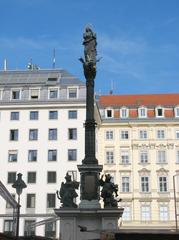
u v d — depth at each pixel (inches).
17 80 2839.6
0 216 2468.0
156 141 2876.5
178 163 2822.3
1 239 818.8
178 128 2893.7
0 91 2753.4
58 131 2642.7
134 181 2802.7
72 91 2723.9
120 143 2893.7
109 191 1266.0
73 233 1204.5
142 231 652.1
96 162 1316.4
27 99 2721.5
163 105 3006.9
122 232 645.3
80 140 2613.2
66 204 1262.3
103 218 1209.4
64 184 1290.6
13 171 2583.7
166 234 635.5
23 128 2662.4
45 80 2802.7
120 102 3127.5
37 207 2495.1
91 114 1376.7
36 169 2581.2
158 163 2827.3
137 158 2851.9
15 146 2632.9
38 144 2628.0
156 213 2721.5
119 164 2847.0
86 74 1421.0
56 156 2598.4
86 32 1459.2
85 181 1289.4
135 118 2930.6
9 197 1352.1
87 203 1262.3
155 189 2768.2
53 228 2409.0
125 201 2763.3
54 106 2677.2
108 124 2925.7
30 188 2541.8
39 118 2674.7
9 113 2696.9
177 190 2765.7
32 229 2425.0
